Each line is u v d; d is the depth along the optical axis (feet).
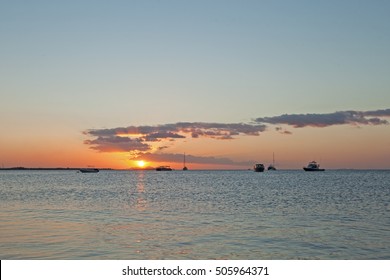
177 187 413.80
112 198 266.57
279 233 124.67
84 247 102.53
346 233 125.39
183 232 125.29
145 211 185.78
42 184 490.90
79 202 235.40
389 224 144.77
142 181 597.52
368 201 238.48
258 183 499.51
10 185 460.55
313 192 320.91
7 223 143.43
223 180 625.00
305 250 102.32
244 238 116.16
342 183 487.20
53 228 131.64
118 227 134.92
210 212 181.88
